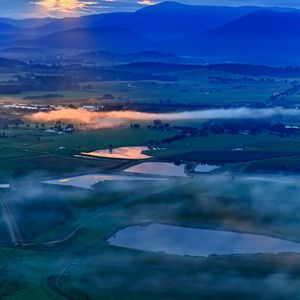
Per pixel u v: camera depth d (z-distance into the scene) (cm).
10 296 15538
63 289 16038
